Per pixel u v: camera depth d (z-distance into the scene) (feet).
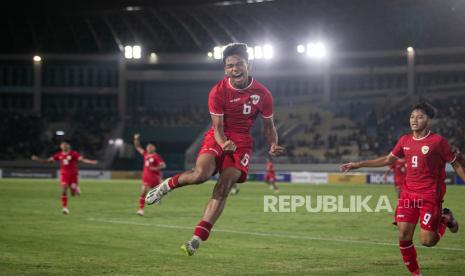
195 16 242.99
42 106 246.47
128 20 246.47
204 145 24.82
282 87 244.42
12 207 79.30
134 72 239.30
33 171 190.19
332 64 231.09
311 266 35.50
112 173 193.98
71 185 71.15
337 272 33.47
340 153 193.26
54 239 47.21
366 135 198.49
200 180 23.77
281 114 225.97
